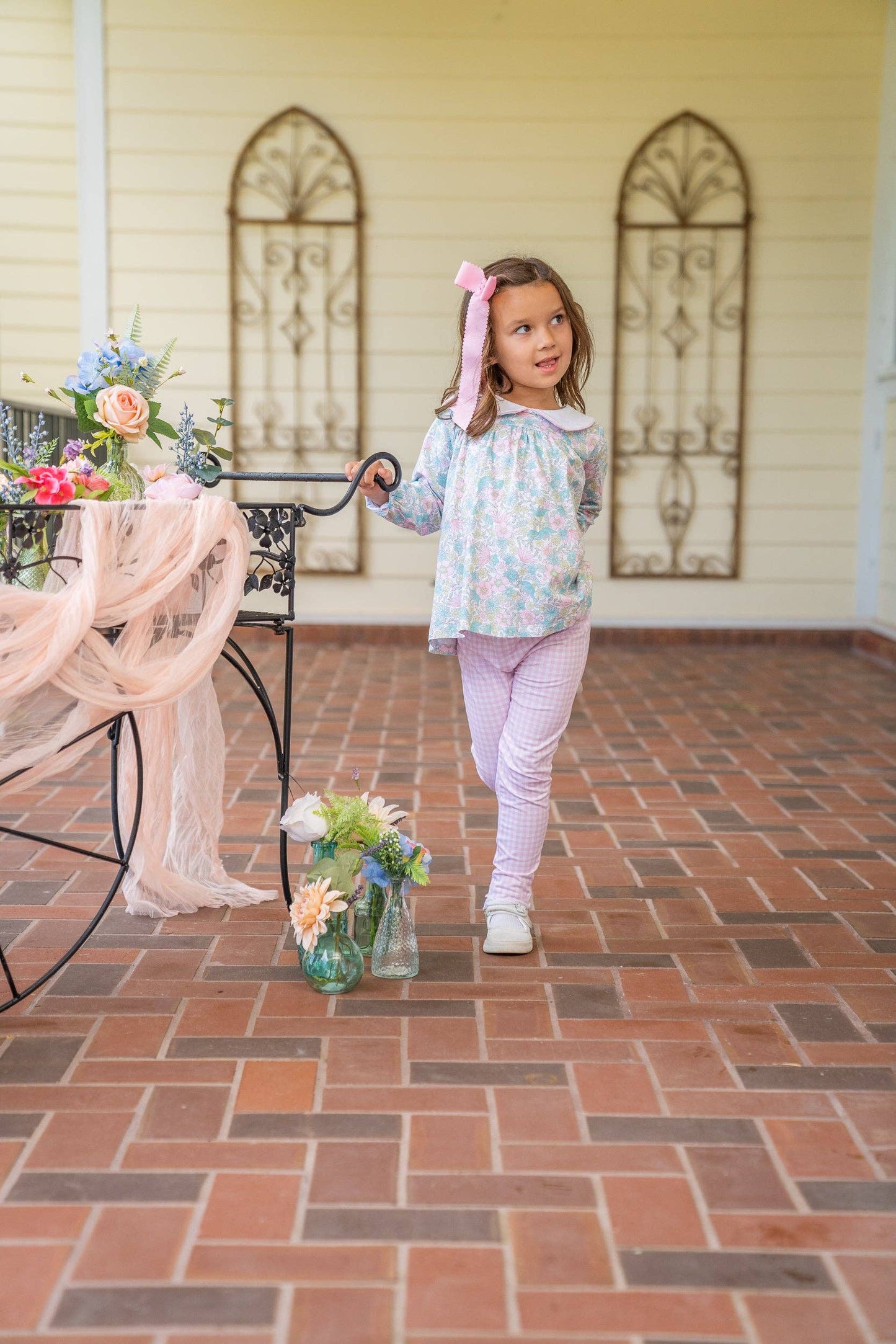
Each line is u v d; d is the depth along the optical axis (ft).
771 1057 6.84
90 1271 5.00
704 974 7.93
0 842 10.46
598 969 7.98
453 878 9.71
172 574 7.11
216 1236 5.23
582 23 20.27
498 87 20.42
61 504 7.01
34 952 8.17
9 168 20.61
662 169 20.65
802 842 10.76
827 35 20.29
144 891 8.73
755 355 21.17
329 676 18.43
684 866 10.07
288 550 8.21
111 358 8.11
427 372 21.12
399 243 20.79
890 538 20.58
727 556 21.68
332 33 20.22
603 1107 6.30
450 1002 7.49
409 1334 4.69
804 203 20.77
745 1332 4.74
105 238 20.53
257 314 20.88
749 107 20.49
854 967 8.06
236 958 8.13
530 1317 4.79
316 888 7.50
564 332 7.86
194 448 8.21
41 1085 6.44
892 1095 6.47
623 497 21.49
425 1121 6.14
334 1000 7.48
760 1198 5.56
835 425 21.36
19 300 20.88
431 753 13.74
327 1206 5.44
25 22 20.35
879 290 20.83
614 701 16.99
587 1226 5.34
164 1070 6.61
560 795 12.22
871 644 20.94
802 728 15.44
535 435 7.92
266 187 20.56
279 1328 4.70
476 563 7.80
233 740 14.28
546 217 20.75
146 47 20.15
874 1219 5.43
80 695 6.82
